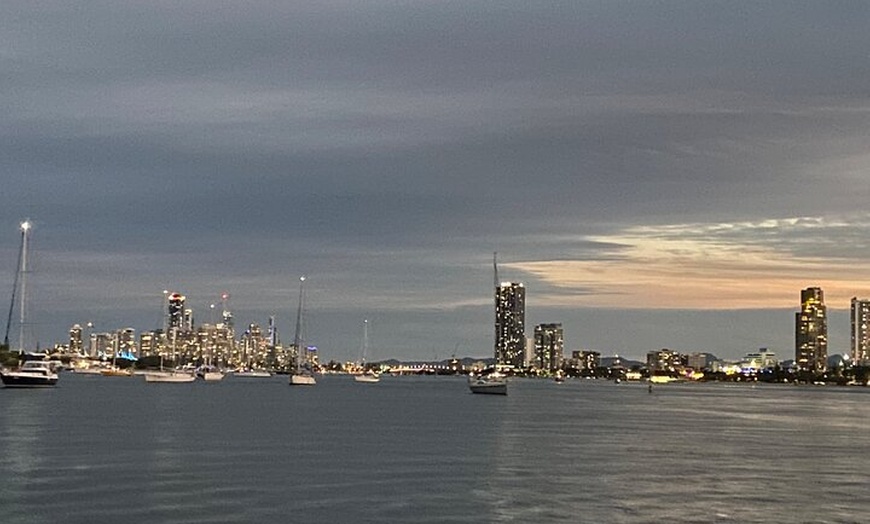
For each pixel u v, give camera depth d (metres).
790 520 51.81
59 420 113.50
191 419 121.19
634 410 178.62
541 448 88.25
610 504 55.69
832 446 96.56
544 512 52.81
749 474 70.62
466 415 145.75
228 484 60.84
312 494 57.50
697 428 123.69
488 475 67.12
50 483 60.28
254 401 184.12
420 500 56.00
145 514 50.56
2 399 162.62
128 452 78.00
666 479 66.69
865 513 54.12
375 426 115.62
